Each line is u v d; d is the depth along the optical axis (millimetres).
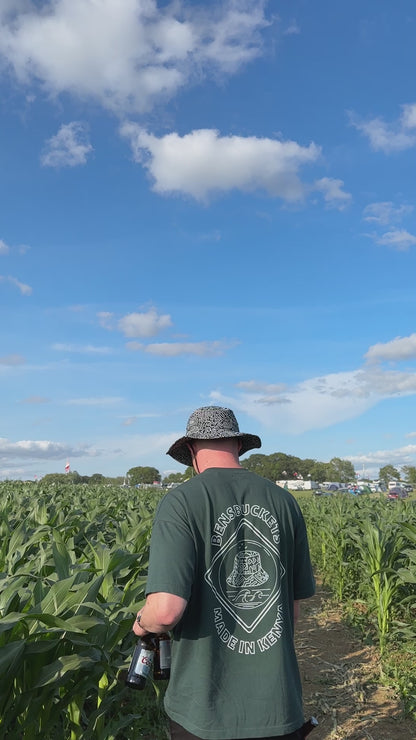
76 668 2887
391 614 7070
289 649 2143
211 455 2375
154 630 2055
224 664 2041
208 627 2064
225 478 2275
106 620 3262
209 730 1959
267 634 2098
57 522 6945
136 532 5582
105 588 3738
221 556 2135
